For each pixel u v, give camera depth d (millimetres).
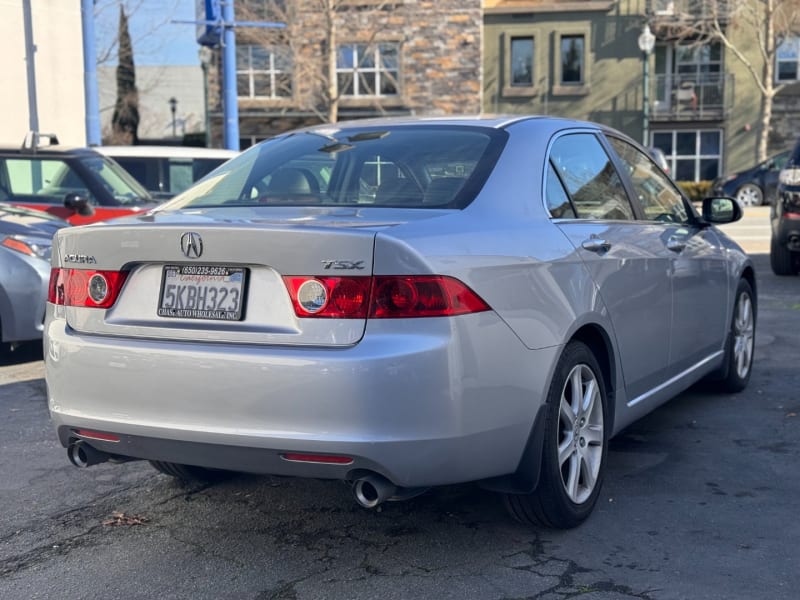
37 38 17922
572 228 3834
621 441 4973
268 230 3107
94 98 17328
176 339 3252
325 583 3289
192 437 3170
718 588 3186
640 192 4715
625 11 32750
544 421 3457
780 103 33281
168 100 47938
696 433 5094
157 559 3539
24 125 17812
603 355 3986
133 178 11109
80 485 4422
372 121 4477
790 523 3771
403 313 3020
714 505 3988
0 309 6922
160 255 3295
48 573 3426
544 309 3455
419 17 30641
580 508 3732
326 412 2994
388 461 3000
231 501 4160
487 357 3176
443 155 3836
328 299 3045
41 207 9430
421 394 3008
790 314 9109
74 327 3494
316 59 30609
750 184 24859
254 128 31797
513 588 3215
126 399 3289
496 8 33031
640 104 33156
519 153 3842
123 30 28188
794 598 3104
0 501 4207
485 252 3277
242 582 3318
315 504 4098
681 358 4824
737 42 33188
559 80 33281
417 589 3221
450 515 3920
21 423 5539
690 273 4871
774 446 4824
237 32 29156
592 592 3168
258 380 3059
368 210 3496
